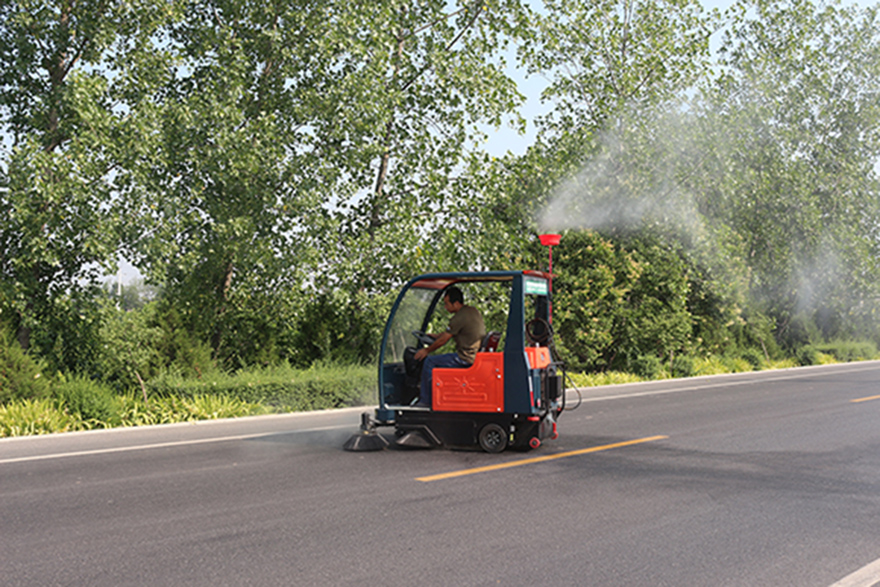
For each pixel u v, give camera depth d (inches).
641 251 871.7
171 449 352.8
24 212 454.3
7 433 396.8
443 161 652.1
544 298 375.9
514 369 338.0
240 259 558.3
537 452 346.3
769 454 342.6
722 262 922.7
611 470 303.9
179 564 185.2
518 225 696.4
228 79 557.3
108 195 490.3
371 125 595.5
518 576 177.5
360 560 188.5
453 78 645.9
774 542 205.9
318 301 629.0
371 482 279.4
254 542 203.3
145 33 530.0
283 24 596.4
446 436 350.6
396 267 629.9
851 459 330.3
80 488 268.4
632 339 864.3
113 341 490.6
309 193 564.1
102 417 437.7
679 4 892.0
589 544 203.0
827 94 1307.8
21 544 201.6
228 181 556.4
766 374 923.4
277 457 332.2
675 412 510.3
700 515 233.9
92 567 183.0
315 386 523.8
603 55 896.3
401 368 376.5
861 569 183.9
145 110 503.8
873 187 1339.8
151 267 513.0
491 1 668.1
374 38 609.0
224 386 492.7
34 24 493.4
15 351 451.5
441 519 227.0
